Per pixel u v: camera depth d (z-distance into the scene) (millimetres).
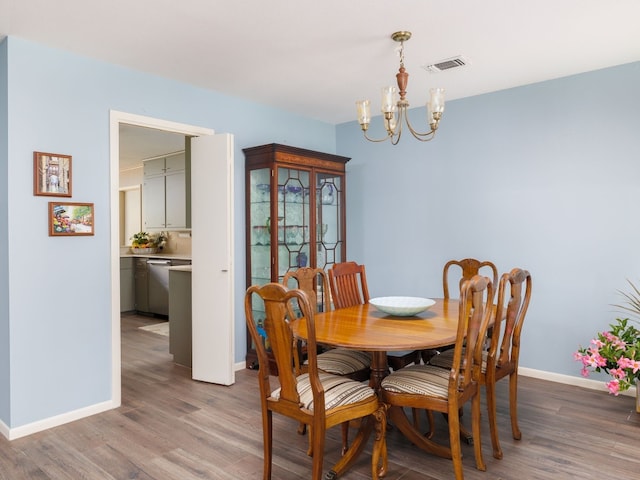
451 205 4094
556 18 2477
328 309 3119
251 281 3977
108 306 3045
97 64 3012
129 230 7785
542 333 3604
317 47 2848
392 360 2840
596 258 3348
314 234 4180
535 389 3348
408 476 2174
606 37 2732
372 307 2971
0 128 2689
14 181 2619
